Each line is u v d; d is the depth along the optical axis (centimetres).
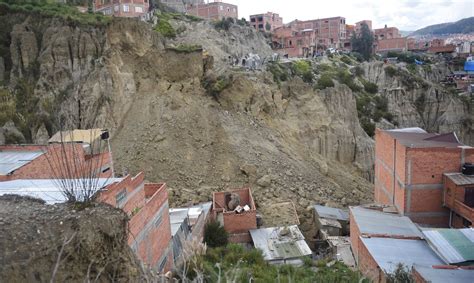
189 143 3262
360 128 4709
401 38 10625
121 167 2991
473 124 6384
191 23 6212
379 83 6844
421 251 1792
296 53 7788
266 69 5191
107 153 2083
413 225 2216
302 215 2888
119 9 5738
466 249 1694
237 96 3809
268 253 2191
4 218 751
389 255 1736
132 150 3136
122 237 802
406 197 2464
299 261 2119
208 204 2691
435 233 1867
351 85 6200
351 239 2353
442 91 6650
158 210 1664
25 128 3134
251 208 2623
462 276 1442
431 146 2464
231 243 2275
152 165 3061
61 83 3362
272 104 4072
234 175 3147
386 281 1524
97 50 3488
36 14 3606
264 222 2634
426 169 2439
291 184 3189
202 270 1037
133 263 798
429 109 6556
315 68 6481
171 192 2809
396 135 2822
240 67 4806
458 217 2319
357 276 1688
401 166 2522
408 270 1566
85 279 623
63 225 732
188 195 2831
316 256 2317
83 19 3625
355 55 8600
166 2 8012
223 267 1456
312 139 4169
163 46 3906
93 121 3250
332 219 2727
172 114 3391
